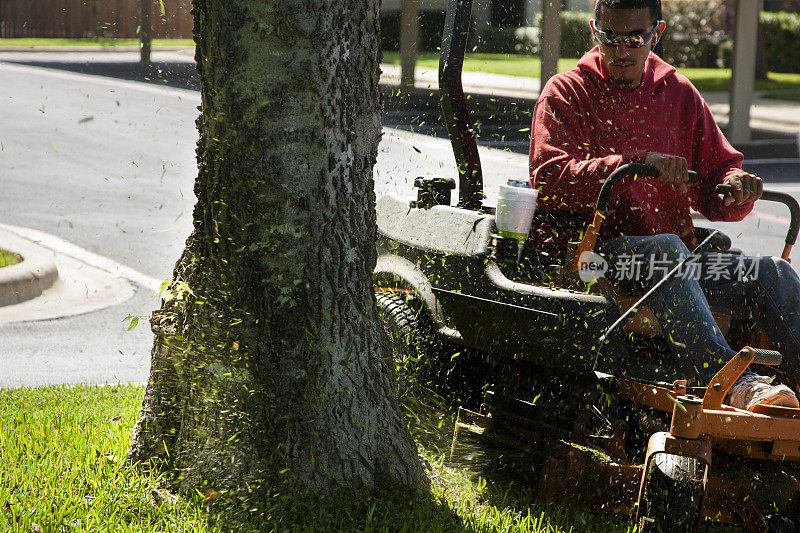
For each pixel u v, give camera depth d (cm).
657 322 395
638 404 385
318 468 356
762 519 339
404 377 441
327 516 345
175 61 3148
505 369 415
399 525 340
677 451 324
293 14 337
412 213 465
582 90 439
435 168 1212
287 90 342
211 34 345
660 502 319
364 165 367
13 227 1002
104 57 3269
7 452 402
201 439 367
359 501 354
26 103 2020
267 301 354
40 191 1201
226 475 361
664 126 447
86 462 393
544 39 2048
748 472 358
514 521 353
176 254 915
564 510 363
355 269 364
